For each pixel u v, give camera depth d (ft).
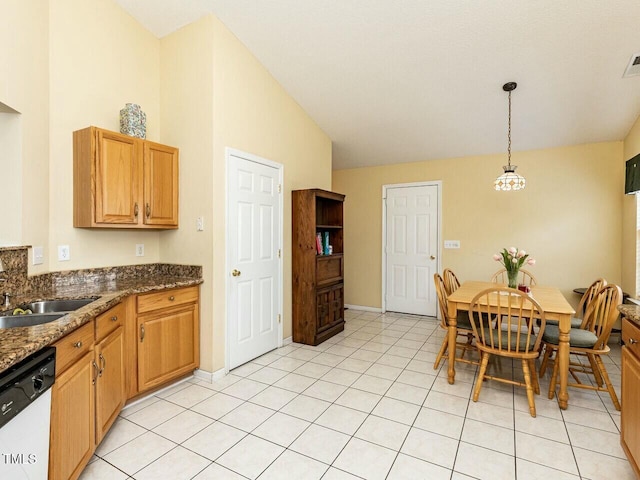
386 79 11.19
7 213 6.95
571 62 9.46
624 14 7.92
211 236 9.21
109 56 9.16
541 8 8.09
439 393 8.54
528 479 5.50
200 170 9.41
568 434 6.76
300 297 12.50
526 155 14.46
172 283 8.53
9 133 6.94
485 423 7.16
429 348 12.00
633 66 9.30
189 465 5.81
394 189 17.31
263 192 11.14
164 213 9.46
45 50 7.73
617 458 6.03
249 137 10.48
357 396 8.36
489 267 15.11
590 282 13.39
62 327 4.58
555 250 13.94
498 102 11.55
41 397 4.11
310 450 6.24
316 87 12.01
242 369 10.02
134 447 6.29
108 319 6.47
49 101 7.89
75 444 5.07
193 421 7.19
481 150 14.93
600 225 13.25
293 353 11.42
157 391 8.52
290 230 12.59
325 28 9.48
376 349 11.87
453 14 8.55
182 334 8.89
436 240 16.30
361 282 18.28
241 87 10.17
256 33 9.84
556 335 8.45
